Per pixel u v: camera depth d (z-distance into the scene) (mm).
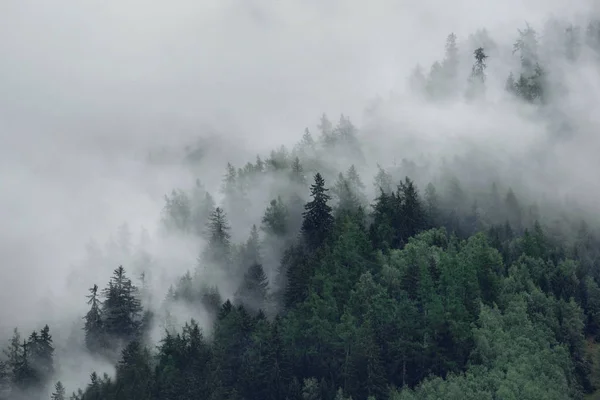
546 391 104500
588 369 115188
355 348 113375
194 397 119250
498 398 102500
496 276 122688
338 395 109812
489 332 111625
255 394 116562
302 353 119062
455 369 109938
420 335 114375
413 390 108938
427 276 120562
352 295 122562
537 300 119500
